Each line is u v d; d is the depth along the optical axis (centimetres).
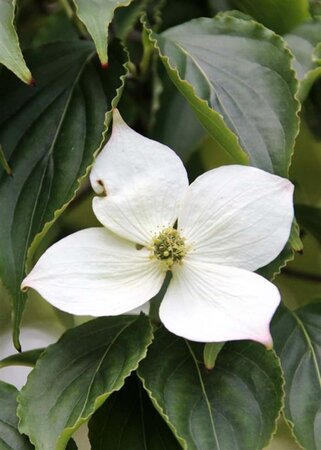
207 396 49
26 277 48
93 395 48
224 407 48
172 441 49
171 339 50
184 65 53
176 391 49
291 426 50
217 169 49
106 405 50
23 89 53
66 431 46
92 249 49
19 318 50
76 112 52
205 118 51
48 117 53
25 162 52
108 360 49
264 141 51
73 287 48
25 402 48
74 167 51
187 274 49
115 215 49
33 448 49
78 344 50
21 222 51
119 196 49
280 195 48
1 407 50
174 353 50
